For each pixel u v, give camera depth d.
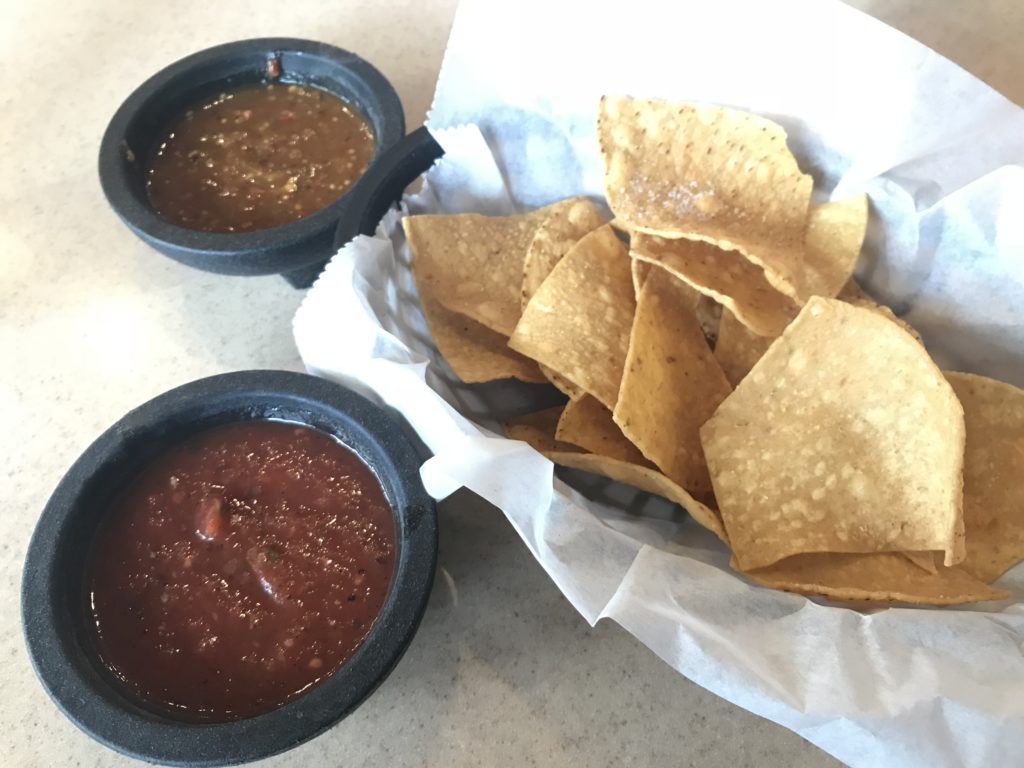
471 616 0.25
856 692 0.19
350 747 0.23
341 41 0.42
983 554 0.23
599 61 0.28
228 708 0.21
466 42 0.28
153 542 0.24
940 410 0.22
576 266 0.27
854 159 0.26
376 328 0.25
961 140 0.24
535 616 0.25
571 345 0.25
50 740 0.24
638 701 0.23
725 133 0.27
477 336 0.28
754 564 0.22
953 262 0.26
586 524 0.22
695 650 0.19
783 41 0.25
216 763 0.19
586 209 0.29
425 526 0.22
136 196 0.30
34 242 0.36
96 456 0.24
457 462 0.22
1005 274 0.25
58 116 0.41
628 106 0.27
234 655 0.22
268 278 0.34
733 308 0.24
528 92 0.29
